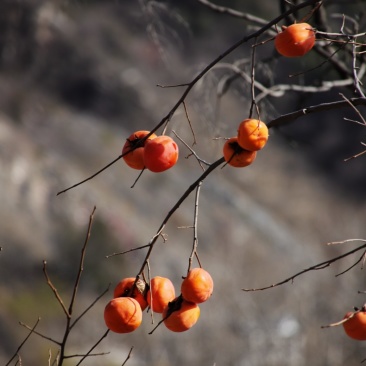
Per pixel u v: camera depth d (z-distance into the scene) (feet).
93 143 86.58
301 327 40.86
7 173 70.95
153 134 9.99
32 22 79.25
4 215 65.62
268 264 65.36
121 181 80.12
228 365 41.01
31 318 53.62
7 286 58.80
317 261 72.74
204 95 17.56
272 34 17.33
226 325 42.60
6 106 86.38
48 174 73.97
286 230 83.20
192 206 80.43
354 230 78.43
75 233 65.72
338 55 17.90
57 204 70.28
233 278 54.75
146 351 43.86
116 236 67.82
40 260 62.28
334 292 43.52
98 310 58.13
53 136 85.30
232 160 9.78
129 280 10.00
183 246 71.31
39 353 48.55
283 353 39.93
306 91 16.69
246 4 87.61
